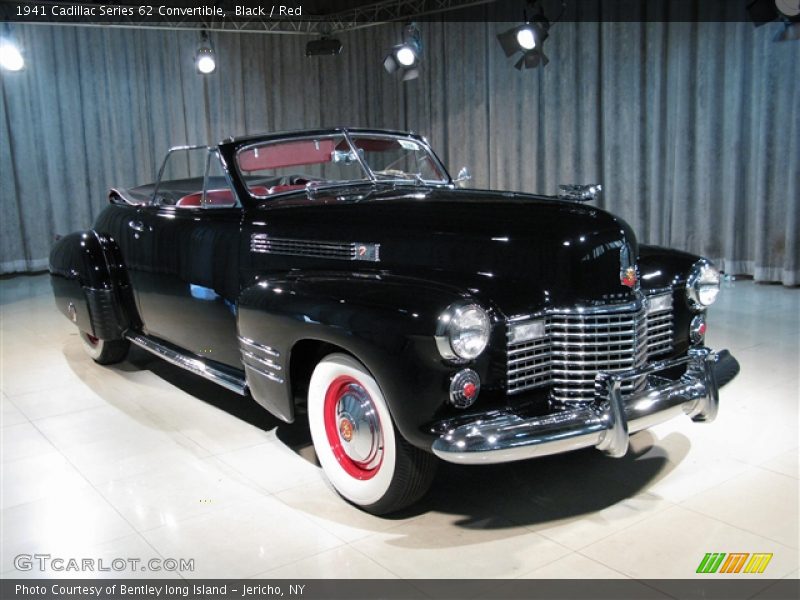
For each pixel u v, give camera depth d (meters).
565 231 2.79
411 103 9.59
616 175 7.80
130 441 3.64
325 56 10.28
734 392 4.02
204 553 2.64
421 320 2.48
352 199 3.39
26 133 8.45
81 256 4.52
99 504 3.01
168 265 4.04
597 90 7.82
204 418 3.92
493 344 2.65
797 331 5.18
